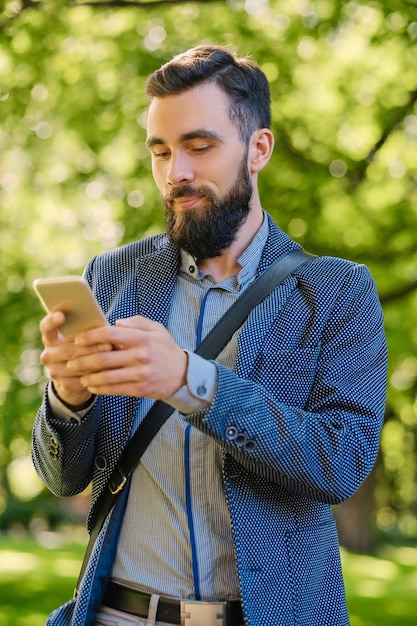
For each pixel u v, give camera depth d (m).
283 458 2.34
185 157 2.57
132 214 10.15
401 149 10.77
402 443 24.67
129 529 2.56
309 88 10.27
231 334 2.60
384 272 11.16
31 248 10.73
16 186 10.62
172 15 9.87
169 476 2.53
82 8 9.48
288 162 10.55
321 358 2.57
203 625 2.45
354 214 10.80
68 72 9.93
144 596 2.50
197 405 2.29
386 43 9.41
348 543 21.50
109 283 2.83
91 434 2.49
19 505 34.59
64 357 2.19
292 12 9.80
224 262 2.71
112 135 10.16
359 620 10.26
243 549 2.41
